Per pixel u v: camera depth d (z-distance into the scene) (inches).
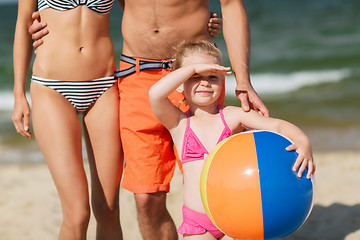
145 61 124.3
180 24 121.9
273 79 553.6
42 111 123.4
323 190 211.5
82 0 123.7
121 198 213.9
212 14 130.3
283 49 690.2
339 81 520.1
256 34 805.2
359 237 161.8
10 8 1555.1
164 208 130.2
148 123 123.3
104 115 126.7
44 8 124.9
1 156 320.5
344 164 257.9
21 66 130.0
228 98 459.8
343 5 1026.7
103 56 127.1
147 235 130.9
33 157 316.5
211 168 98.5
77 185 121.1
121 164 131.3
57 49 124.0
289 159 95.5
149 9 121.8
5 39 873.5
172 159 129.4
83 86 124.7
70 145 122.6
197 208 112.4
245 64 122.9
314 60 619.8
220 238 115.9
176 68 117.6
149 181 124.4
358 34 752.3
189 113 117.3
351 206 189.9
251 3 1181.1
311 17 921.5
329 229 170.9
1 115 446.0
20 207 212.2
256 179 93.0
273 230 95.0
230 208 94.6
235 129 114.7
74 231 122.0
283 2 1149.1
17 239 179.6
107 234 135.6
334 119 382.3
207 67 107.0
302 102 447.2
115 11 1074.7
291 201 93.2
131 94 125.1
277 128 107.3
